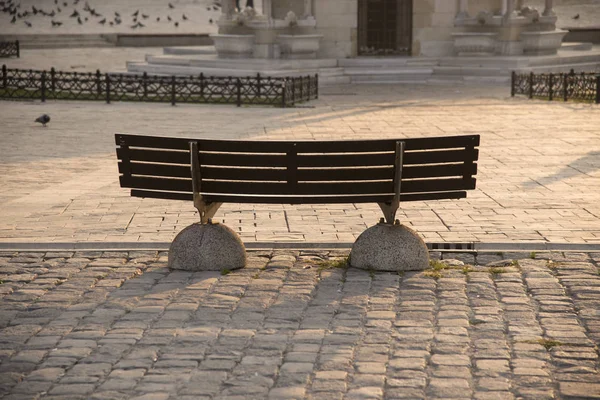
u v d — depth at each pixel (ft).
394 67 132.57
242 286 29.91
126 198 44.98
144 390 21.31
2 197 45.57
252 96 105.91
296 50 130.93
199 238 32.07
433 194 31.91
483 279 30.58
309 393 21.09
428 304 27.91
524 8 134.82
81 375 22.30
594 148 60.95
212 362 23.15
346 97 107.65
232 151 31.01
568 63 133.59
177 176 31.94
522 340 24.66
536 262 32.63
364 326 25.91
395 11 138.21
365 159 31.04
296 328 25.77
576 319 26.43
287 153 30.96
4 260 33.42
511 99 101.09
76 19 210.38
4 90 108.68
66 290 29.66
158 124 78.33
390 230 32.04
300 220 39.81
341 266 32.30
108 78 100.17
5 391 21.34
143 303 28.14
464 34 133.08
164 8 224.53
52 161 58.03
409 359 23.27
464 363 23.00
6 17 207.92
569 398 20.86
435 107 92.27
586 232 36.78
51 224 39.01
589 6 208.13
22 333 25.48
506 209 41.70
